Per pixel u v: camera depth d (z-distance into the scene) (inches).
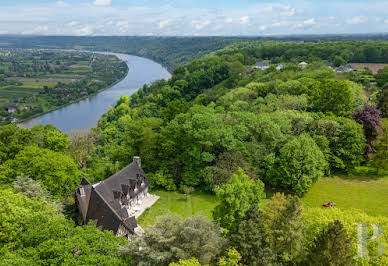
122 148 3144.7
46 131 3080.7
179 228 1422.2
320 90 3617.1
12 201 1595.7
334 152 2913.4
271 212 1765.5
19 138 2753.4
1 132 2743.6
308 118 3048.7
